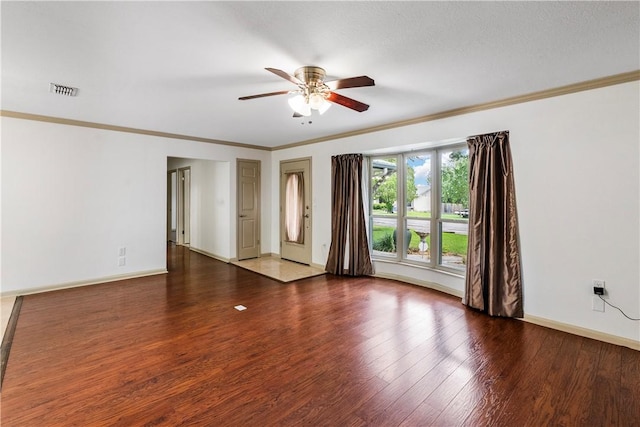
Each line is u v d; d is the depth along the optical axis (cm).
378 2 167
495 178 334
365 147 469
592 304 282
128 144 465
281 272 518
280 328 300
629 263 264
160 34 199
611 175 270
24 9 172
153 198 493
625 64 245
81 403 189
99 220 444
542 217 308
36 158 394
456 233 417
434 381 215
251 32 197
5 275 379
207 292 411
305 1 166
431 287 433
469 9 174
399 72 260
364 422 176
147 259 491
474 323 314
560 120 295
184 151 524
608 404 192
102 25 189
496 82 282
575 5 171
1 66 246
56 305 355
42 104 346
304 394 201
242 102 336
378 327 304
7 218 378
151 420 176
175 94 311
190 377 218
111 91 302
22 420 174
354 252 491
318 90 253
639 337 260
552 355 251
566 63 243
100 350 254
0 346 259
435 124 387
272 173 648
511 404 192
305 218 574
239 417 179
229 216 593
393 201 490
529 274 317
